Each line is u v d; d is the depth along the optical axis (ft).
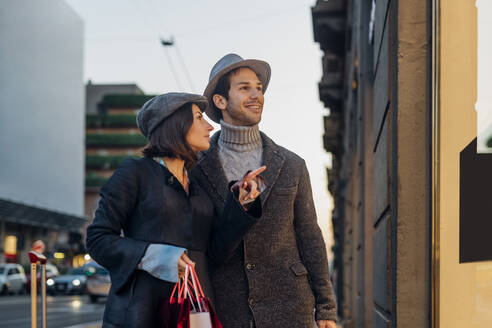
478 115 7.54
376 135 12.87
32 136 156.87
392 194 9.65
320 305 9.06
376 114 12.93
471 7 7.89
